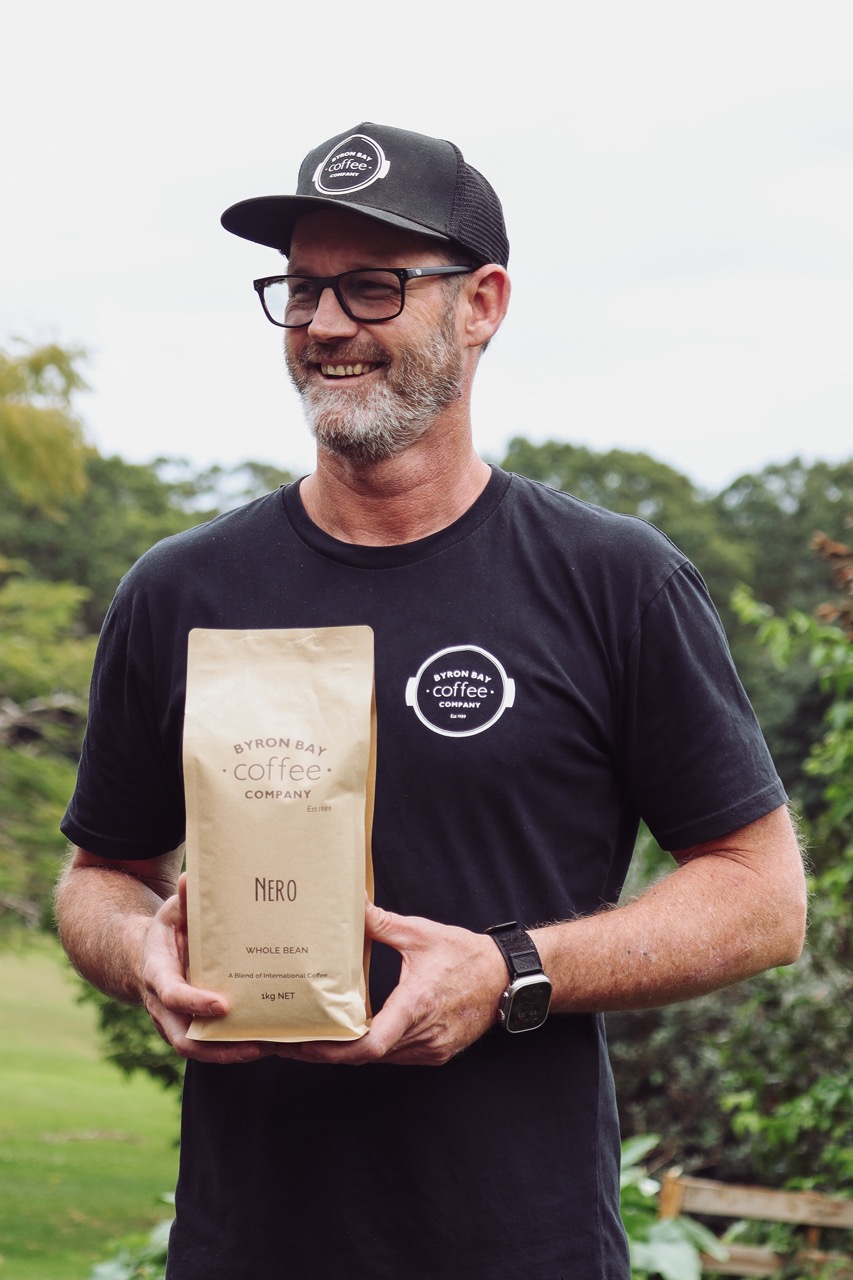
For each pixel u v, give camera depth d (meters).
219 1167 1.70
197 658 1.55
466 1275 1.60
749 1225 4.81
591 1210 1.65
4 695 15.23
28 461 13.55
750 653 30.80
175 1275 1.69
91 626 33.06
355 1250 1.61
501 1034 1.66
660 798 1.77
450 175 1.82
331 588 1.77
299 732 1.49
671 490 38.00
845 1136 4.87
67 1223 9.86
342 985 1.45
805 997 5.04
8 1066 17.98
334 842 1.46
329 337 1.75
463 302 1.81
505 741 1.68
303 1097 1.65
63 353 13.43
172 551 1.87
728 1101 4.98
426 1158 1.62
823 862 5.02
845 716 4.64
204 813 1.48
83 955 1.82
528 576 1.77
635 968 1.64
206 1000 1.45
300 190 1.85
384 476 1.77
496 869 1.67
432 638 1.72
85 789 1.92
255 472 42.19
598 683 1.74
